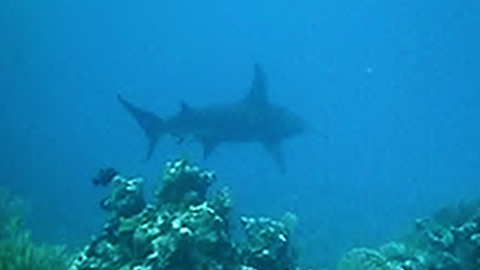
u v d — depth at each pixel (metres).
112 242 9.38
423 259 11.97
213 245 8.34
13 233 10.75
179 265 8.18
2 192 17.55
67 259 10.34
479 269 11.39
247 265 9.20
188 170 9.48
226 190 9.33
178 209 8.99
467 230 11.84
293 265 10.00
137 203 9.64
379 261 12.67
